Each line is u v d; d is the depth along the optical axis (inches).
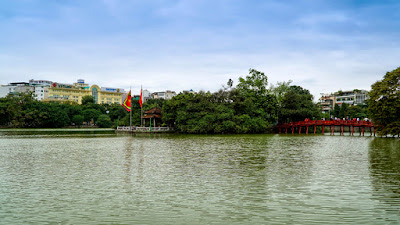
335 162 1163.9
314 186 768.9
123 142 2185.0
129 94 3789.4
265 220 533.3
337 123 3243.1
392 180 834.8
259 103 3988.7
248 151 1552.7
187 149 1663.4
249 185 783.1
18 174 938.1
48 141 2287.2
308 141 2267.5
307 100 3907.5
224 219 538.9
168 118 3737.7
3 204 628.1
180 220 534.3
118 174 933.8
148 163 1150.3
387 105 2532.0
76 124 6254.9
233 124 3417.8
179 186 775.7
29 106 5442.9
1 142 2176.4
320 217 547.8
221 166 1075.3
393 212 573.0
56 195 695.1
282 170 992.2
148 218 545.0
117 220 535.5
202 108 3538.4
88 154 1439.5
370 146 1833.2
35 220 536.7
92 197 677.9
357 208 596.1
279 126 3843.5
